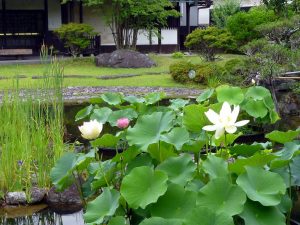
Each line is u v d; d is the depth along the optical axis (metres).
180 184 2.61
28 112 5.24
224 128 2.56
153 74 15.02
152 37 20.83
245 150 3.13
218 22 22.62
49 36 19.33
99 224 2.67
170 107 4.93
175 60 18.12
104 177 3.04
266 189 2.48
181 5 23.09
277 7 14.07
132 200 2.50
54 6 19.41
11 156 4.86
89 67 16.36
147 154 3.04
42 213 4.52
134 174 2.55
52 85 6.09
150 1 17.39
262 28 10.92
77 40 17.34
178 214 2.46
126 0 16.42
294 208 3.49
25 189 4.86
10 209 4.58
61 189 3.33
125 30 18.28
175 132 2.96
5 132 4.93
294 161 2.86
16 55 17.83
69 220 4.36
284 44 10.86
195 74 12.92
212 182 2.46
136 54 16.62
